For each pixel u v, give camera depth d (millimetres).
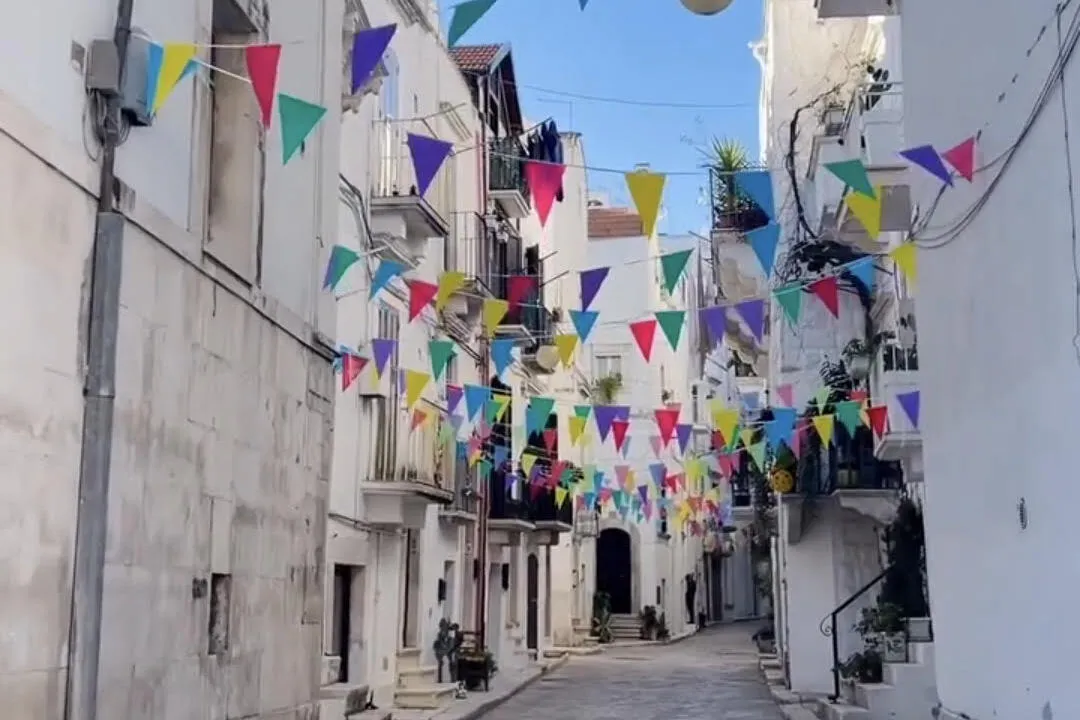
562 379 32938
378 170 16531
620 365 40031
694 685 24453
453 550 21469
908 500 16125
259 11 8180
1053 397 6328
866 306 17984
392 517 15945
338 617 15672
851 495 17734
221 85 8062
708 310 9625
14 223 4918
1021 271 6895
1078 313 5820
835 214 13945
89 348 5625
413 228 16688
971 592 8508
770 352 23500
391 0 17359
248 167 8039
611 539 42812
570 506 30031
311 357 9367
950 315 8906
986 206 7691
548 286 31391
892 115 12266
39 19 5180
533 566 29719
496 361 12359
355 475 15641
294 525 8859
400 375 16516
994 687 7914
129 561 5961
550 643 32781
